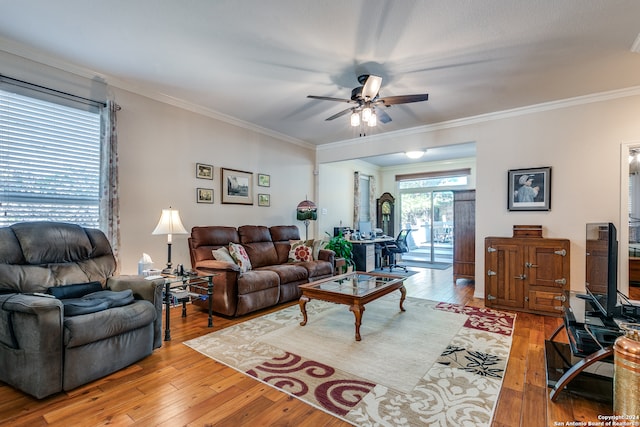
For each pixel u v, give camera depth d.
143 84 3.54
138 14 2.30
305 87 3.59
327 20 2.35
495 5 2.16
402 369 2.31
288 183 5.82
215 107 4.27
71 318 2.05
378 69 3.10
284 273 4.04
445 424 1.70
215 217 4.51
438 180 8.21
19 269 2.34
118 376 2.20
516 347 2.71
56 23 2.41
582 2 2.12
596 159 3.73
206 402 1.90
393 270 6.83
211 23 2.40
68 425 1.69
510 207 4.21
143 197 3.68
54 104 3.02
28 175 2.88
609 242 2.11
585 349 2.08
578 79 3.32
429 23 2.37
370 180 8.62
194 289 3.75
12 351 2.02
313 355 2.54
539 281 3.67
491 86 3.49
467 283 5.45
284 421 1.73
